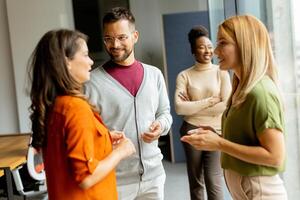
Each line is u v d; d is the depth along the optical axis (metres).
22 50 5.05
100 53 5.75
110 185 1.47
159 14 6.39
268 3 2.26
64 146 1.33
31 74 1.38
